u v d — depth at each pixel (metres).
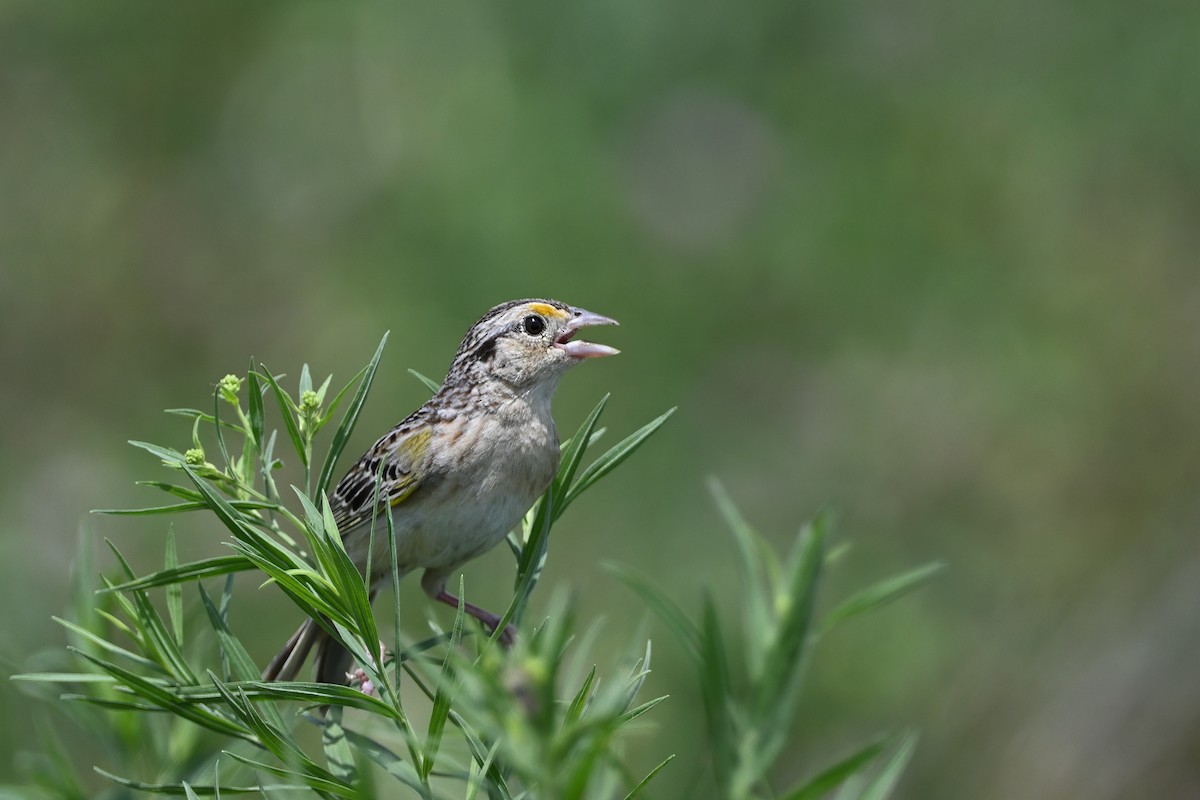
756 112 13.84
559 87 13.59
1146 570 14.96
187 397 14.70
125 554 13.11
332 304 13.91
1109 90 14.45
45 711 6.95
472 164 13.35
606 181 13.44
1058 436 14.71
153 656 4.58
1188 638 14.41
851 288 13.95
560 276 13.13
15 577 12.44
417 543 6.81
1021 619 14.62
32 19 15.29
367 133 14.09
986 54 14.52
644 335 13.37
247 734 4.20
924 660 13.34
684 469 13.29
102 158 15.39
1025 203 14.49
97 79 15.38
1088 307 14.81
